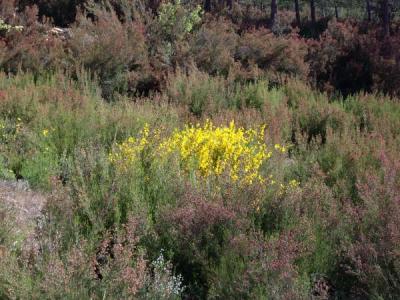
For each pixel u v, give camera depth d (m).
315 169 6.23
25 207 5.25
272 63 13.97
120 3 15.66
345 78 14.73
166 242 4.23
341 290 4.06
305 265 4.00
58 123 7.50
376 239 4.16
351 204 5.09
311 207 4.69
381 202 4.69
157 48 13.17
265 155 6.13
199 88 10.70
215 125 8.13
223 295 3.65
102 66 11.41
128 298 3.27
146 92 11.69
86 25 13.15
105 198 4.52
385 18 21.83
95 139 6.82
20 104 7.93
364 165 6.69
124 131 7.29
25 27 13.02
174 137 6.14
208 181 4.95
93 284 3.33
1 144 6.85
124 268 3.42
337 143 7.38
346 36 16.50
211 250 4.07
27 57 11.39
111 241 4.21
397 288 3.68
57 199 4.29
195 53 13.26
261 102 10.69
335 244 4.28
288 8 39.75
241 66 13.62
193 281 4.08
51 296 3.12
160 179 4.95
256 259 3.75
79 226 4.28
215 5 25.20
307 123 9.62
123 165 5.10
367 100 11.16
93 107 8.39
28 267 3.43
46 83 10.09
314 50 15.35
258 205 4.55
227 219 4.15
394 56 14.78
